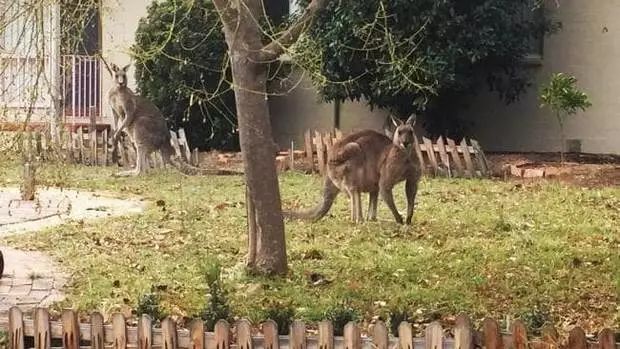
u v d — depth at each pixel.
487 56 19.55
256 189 10.49
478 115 21.50
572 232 13.09
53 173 14.80
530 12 20.64
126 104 19.36
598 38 21.00
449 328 8.76
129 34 22.19
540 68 21.22
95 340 6.96
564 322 9.03
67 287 10.39
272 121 22.48
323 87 19.23
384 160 13.62
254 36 10.17
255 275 10.53
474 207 15.12
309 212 13.73
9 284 10.49
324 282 10.41
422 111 20.14
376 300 9.71
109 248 12.27
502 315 9.20
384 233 13.04
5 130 11.32
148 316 7.14
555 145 21.25
